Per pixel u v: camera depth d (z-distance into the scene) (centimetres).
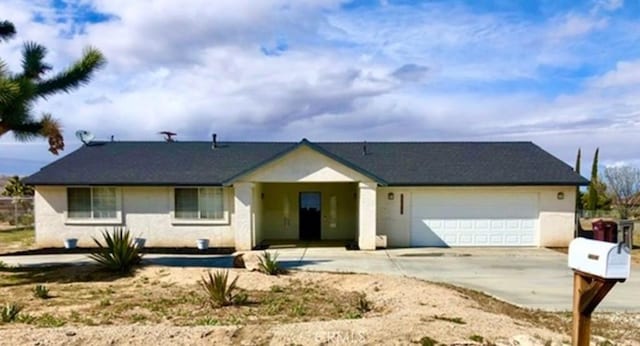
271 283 993
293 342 516
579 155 3909
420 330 560
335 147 2139
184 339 524
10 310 703
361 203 1673
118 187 1759
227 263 1396
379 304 806
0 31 1227
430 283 1011
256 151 2080
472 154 2019
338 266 1345
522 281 1133
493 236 1781
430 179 1769
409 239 1795
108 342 512
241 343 514
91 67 1238
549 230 1764
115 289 955
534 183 1731
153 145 2147
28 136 1182
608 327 710
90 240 1764
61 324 669
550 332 607
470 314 677
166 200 1777
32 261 1452
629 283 1084
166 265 1345
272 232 1986
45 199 1767
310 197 1983
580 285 405
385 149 2106
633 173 3234
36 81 1196
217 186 1747
